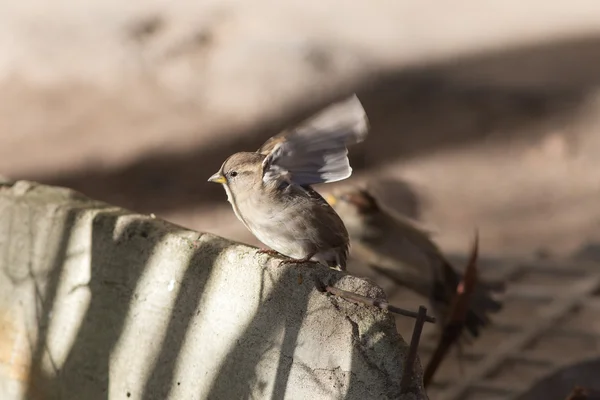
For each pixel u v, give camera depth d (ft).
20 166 59.98
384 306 15.10
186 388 17.79
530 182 55.83
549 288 34.60
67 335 20.24
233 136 63.36
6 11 77.61
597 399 22.86
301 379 15.80
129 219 19.30
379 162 59.00
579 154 59.06
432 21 76.59
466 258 37.50
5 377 21.50
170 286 18.24
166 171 58.75
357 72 70.23
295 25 74.84
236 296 16.99
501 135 62.08
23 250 21.26
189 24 75.00
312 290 15.87
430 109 66.03
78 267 20.07
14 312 21.42
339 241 17.75
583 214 51.55
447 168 57.93
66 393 20.22
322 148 16.14
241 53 71.26
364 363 15.02
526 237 48.67
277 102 67.00
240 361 16.81
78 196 21.59
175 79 70.08
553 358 28.99
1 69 72.64
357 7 77.56
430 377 20.89
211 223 51.80
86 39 74.59
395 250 27.20
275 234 17.51
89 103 68.13
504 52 72.18
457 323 20.84
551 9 77.66
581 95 66.03
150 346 18.56
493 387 27.32
